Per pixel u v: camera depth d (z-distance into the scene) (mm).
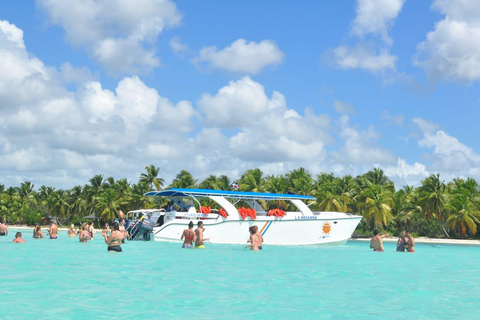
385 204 56281
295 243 25656
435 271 13938
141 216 29781
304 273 12664
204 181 74250
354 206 63094
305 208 27391
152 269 12828
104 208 80312
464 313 7469
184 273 12109
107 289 9242
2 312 6996
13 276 10828
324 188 61344
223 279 11125
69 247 21141
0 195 102500
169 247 21719
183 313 7215
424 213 58281
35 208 97938
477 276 12664
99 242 25828
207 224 25250
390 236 56500
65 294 8570
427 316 7227
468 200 54406
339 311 7531
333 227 26328
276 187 67438
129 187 86375
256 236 21250
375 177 71750
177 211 28234
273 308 7703
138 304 7820
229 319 6859
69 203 94750
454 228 54250
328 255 19344
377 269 14117
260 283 10570
